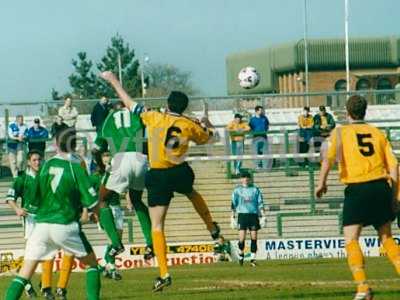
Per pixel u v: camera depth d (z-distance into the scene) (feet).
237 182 228.43
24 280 86.58
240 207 181.37
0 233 212.64
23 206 115.85
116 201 158.71
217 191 228.43
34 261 86.74
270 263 179.93
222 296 102.32
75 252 87.30
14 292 86.17
